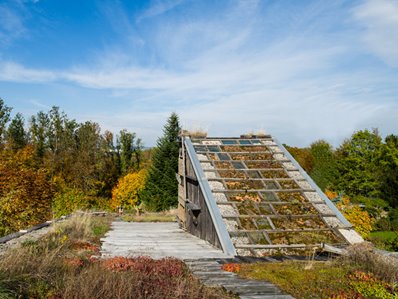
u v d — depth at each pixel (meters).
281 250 8.12
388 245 16.09
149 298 5.03
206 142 13.23
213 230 9.33
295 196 10.39
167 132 33.75
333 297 5.04
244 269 6.46
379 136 31.11
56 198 25.48
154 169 32.91
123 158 42.47
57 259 6.51
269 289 5.34
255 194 10.27
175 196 31.95
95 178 37.34
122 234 12.48
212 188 10.35
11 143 35.78
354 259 6.56
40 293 4.96
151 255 7.92
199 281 5.78
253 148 12.95
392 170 23.97
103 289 5.05
